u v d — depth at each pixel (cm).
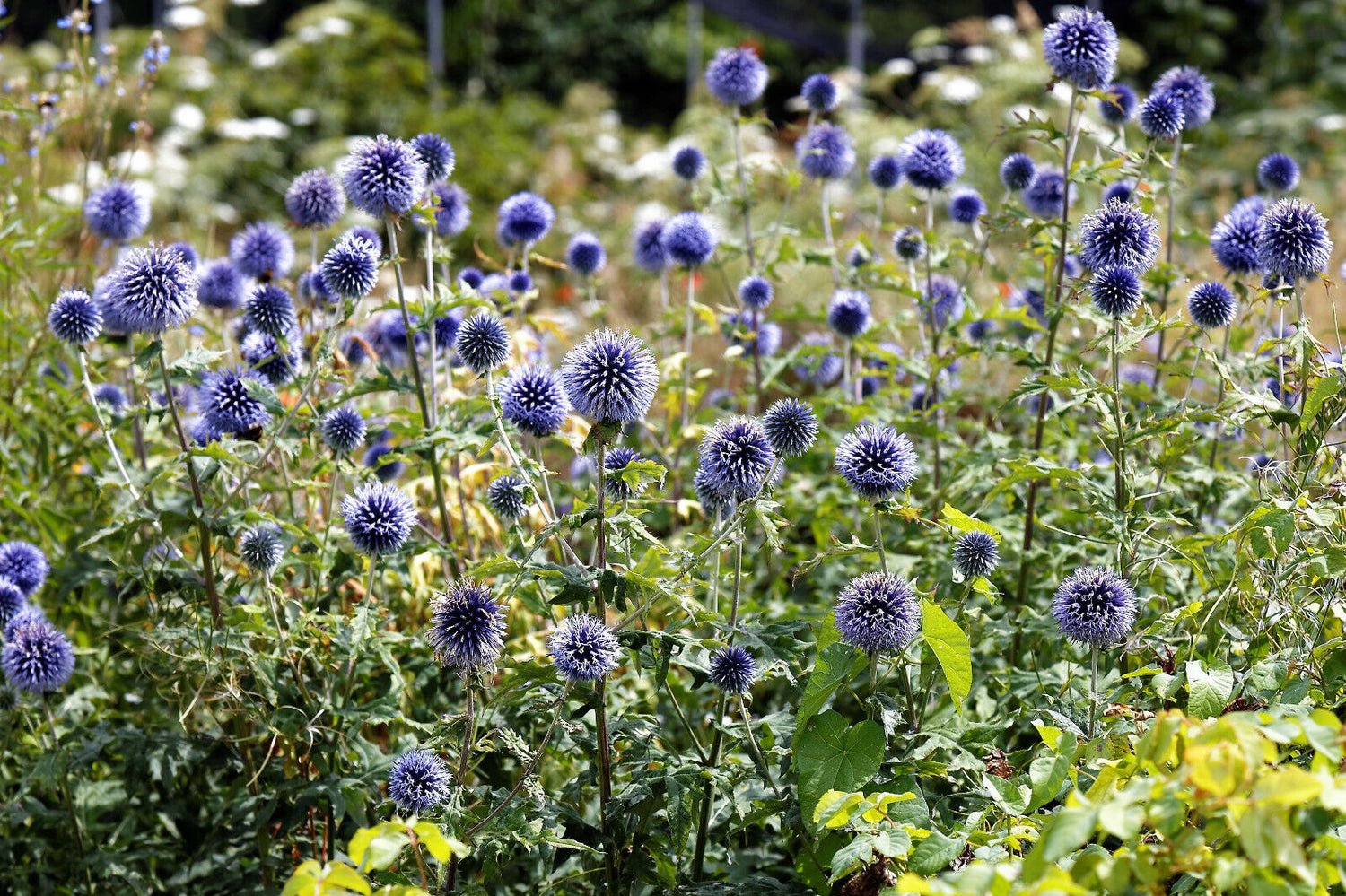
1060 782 294
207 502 430
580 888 400
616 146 1619
